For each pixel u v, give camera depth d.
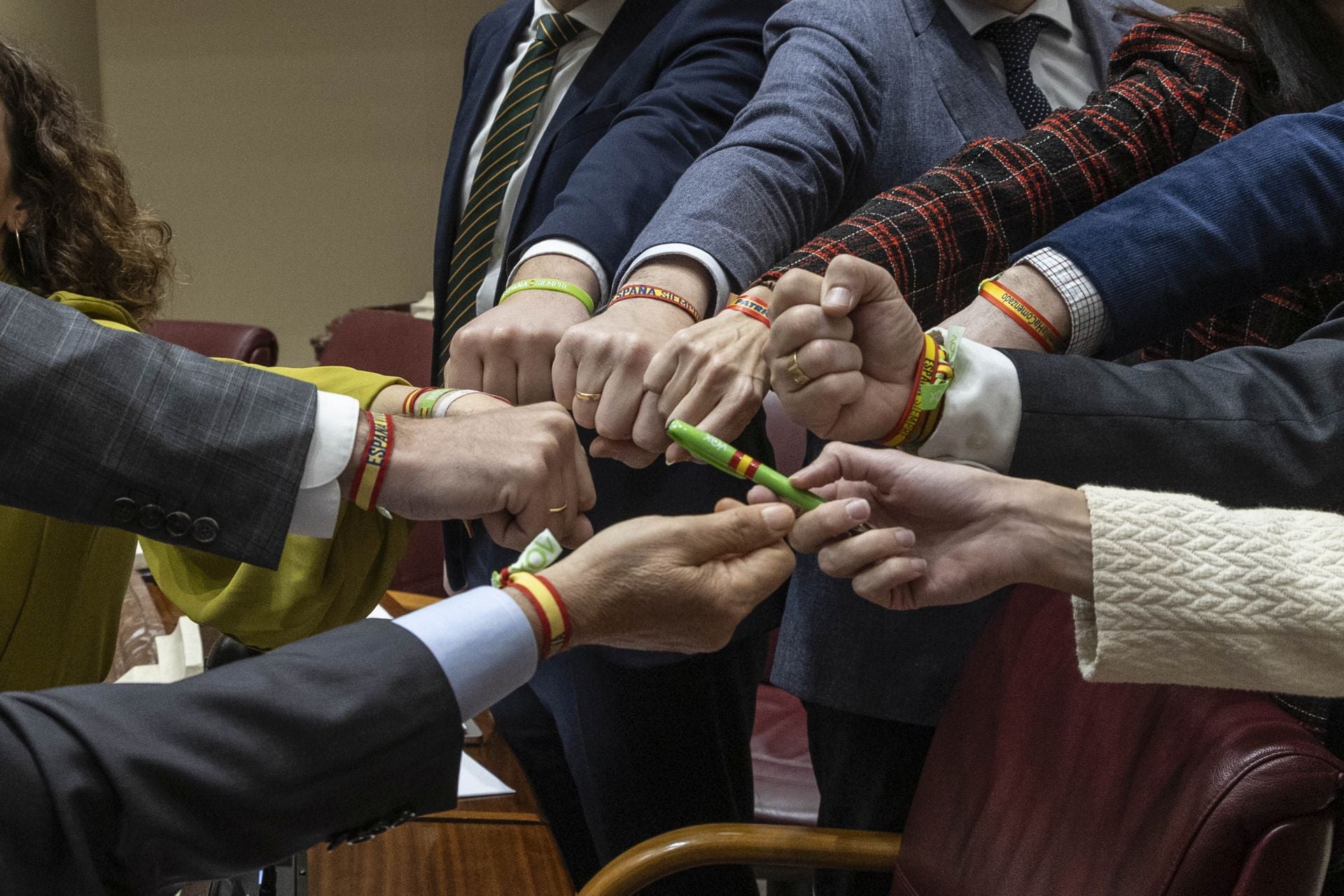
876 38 1.26
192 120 3.96
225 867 0.66
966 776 1.16
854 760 1.40
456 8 3.99
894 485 0.88
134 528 0.92
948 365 0.90
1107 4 1.42
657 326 1.05
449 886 1.11
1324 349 0.96
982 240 1.11
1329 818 0.86
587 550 0.81
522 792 1.32
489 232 1.50
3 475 0.90
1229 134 1.13
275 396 0.94
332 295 4.16
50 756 0.62
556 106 1.53
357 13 3.96
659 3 1.48
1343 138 0.98
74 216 1.25
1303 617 0.82
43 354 0.89
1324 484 0.92
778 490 0.90
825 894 1.46
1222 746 0.90
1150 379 0.93
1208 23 1.18
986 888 1.09
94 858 0.63
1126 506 0.85
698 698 1.44
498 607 0.75
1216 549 0.84
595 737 1.46
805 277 0.90
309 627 1.14
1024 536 0.86
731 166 1.16
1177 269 0.94
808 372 0.88
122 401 0.91
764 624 1.38
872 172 1.28
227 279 4.10
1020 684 1.15
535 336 1.09
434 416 1.07
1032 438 0.91
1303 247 0.96
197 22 3.89
